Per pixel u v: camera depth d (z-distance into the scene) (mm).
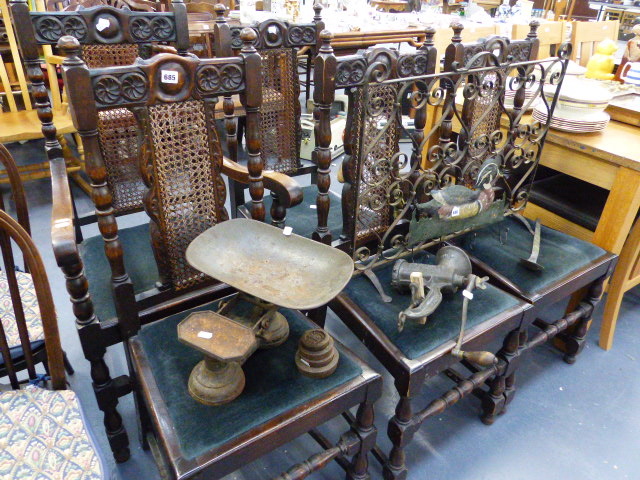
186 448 852
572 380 1635
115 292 1039
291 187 1163
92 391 1521
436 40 2234
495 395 1421
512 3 4691
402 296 1288
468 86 1307
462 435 1435
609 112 1808
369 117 1168
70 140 2967
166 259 1124
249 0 3242
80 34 1346
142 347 1063
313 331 1032
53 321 918
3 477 810
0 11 2502
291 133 1861
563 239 1554
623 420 1493
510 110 1496
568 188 1854
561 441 1422
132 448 1355
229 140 1737
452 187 1325
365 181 1242
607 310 1717
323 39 1046
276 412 923
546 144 1645
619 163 1426
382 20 3672
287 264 1043
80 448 869
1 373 1096
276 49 1717
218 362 922
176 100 992
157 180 1044
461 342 1154
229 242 1081
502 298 1294
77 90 855
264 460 1339
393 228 1416
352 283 1326
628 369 1685
